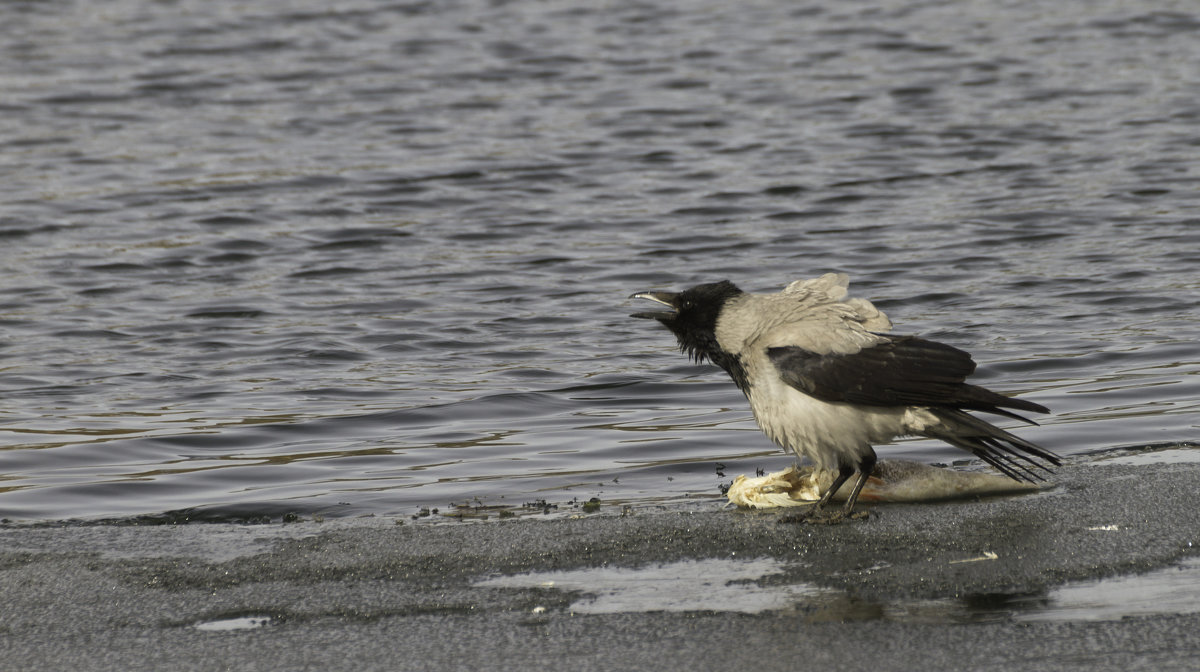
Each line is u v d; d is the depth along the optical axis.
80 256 19.08
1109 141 24.28
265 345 15.52
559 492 10.79
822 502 9.91
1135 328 15.23
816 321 9.96
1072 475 10.39
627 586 8.26
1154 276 17.16
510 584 8.34
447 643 7.45
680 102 27.89
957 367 9.59
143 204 21.59
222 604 8.13
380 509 10.44
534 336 15.81
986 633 7.29
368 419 13.02
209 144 25.16
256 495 10.84
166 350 15.36
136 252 19.31
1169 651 6.94
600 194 22.19
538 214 21.14
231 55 32.31
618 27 35.03
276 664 7.23
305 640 7.55
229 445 12.32
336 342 15.62
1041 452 9.50
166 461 11.88
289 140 25.38
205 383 14.19
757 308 10.29
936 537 8.91
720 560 8.70
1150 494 9.62
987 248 18.72
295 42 33.59
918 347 9.68
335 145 25.06
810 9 36.97
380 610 7.96
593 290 17.53
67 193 22.12
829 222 20.34
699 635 7.42
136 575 8.62
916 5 37.31
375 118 26.92
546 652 7.27
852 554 8.70
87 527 9.90
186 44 33.34
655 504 10.34
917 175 22.75
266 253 19.34
